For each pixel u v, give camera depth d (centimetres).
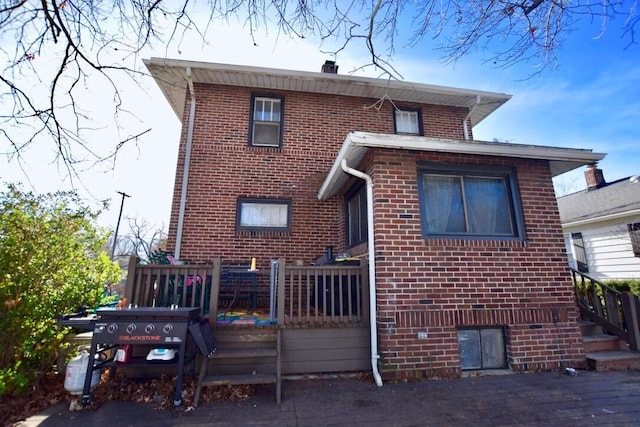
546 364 488
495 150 517
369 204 515
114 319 382
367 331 491
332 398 392
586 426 321
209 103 774
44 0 255
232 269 624
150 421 333
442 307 480
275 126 806
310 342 475
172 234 695
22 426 322
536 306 503
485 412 353
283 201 749
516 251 517
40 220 439
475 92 823
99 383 416
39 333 411
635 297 541
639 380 443
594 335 569
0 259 401
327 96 830
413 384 438
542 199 546
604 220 1041
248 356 420
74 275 454
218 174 736
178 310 387
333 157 789
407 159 522
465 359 489
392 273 479
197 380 422
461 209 533
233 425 326
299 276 489
